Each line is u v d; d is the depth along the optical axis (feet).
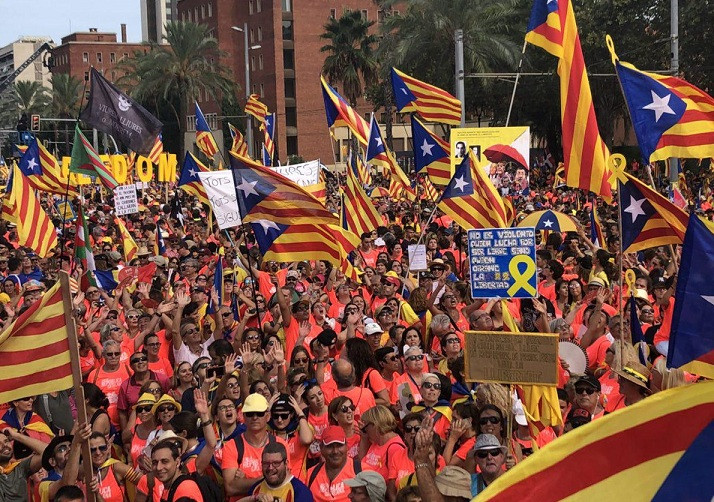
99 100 64.13
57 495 22.82
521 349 21.98
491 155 64.64
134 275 51.08
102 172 64.39
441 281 41.73
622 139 256.93
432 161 63.41
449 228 73.31
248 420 26.12
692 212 17.60
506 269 26.63
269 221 39.68
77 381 23.89
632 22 157.28
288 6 321.93
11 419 29.63
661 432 14.08
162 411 29.14
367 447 26.89
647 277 46.57
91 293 46.60
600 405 30.17
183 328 39.75
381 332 37.19
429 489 20.95
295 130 324.19
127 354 39.96
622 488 14.08
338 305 48.21
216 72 245.45
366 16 337.31
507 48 169.89
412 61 179.83
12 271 58.90
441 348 36.01
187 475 24.75
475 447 21.13
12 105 345.31
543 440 26.45
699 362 17.43
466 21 164.66
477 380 22.41
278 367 32.94
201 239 81.92
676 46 101.91
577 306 41.16
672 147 36.29
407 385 31.55
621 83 36.78
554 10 39.14
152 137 64.95
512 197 104.63
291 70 323.16
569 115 39.19
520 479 14.40
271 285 49.65
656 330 37.96
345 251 51.21
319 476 26.00
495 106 213.05
